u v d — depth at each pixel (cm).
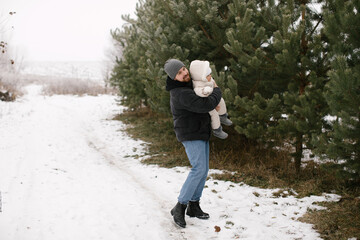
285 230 290
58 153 634
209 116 292
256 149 561
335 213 313
